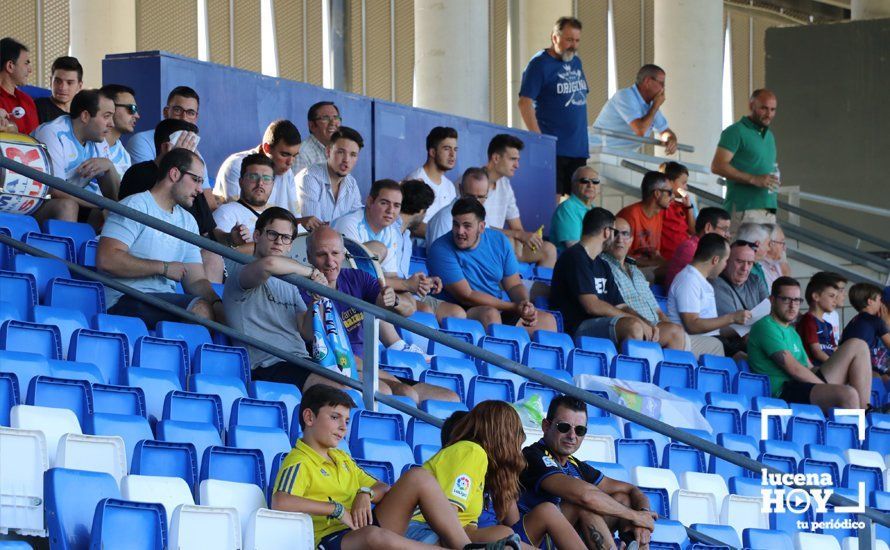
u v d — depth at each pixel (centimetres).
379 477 1084
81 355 1114
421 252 1805
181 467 977
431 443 1223
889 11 3061
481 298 1623
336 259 1235
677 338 1717
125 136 1702
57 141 1429
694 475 1344
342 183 1702
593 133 2473
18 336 1088
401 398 1234
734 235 2120
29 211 1348
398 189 1566
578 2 3488
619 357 1584
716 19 2931
